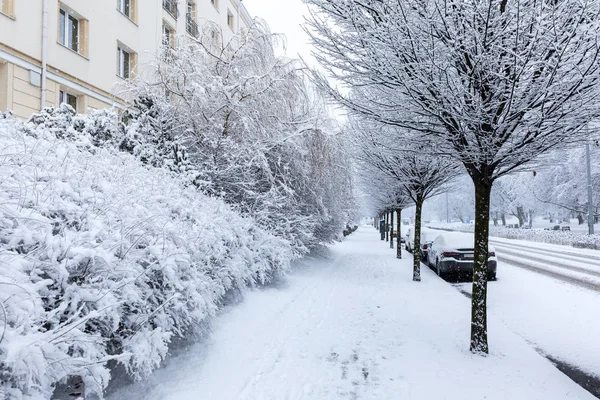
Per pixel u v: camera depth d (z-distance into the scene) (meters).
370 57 4.94
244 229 6.99
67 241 2.81
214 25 10.19
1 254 2.51
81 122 7.25
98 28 13.66
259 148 9.02
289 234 10.02
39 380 2.12
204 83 8.99
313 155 11.84
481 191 5.39
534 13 4.04
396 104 5.19
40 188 3.33
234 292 6.80
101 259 2.98
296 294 8.48
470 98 4.60
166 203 5.09
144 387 3.60
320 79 5.73
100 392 2.58
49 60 11.65
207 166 8.81
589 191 27.66
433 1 4.57
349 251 20.84
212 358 4.55
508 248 24.70
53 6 11.83
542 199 35.41
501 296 9.34
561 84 4.26
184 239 4.11
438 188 13.52
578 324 6.92
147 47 16.53
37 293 2.39
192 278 4.14
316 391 4.07
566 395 4.07
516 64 4.32
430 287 10.28
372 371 4.62
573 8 4.07
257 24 9.88
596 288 10.38
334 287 9.94
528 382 4.37
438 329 6.38
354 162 13.92
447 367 4.77
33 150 3.84
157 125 8.23
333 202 13.53
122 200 4.05
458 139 5.20
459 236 13.20
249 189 9.19
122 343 3.14
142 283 3.38
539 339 6.07
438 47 4.60
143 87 9.12
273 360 4.83
